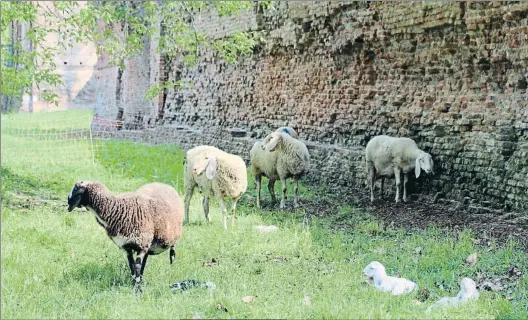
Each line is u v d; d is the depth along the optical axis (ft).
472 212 37.68
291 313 19.08
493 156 37.24
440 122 42.14
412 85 45.50
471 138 39.29
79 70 171.32
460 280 23.67
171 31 50.19
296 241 29.53
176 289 21.97
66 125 117.50
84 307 20.45
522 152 35.22
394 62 46.98
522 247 28.35
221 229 32.65
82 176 51.65
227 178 32.99
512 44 36.42
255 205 42.83
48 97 44.47
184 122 85.30
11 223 32.42
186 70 85.76
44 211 36.50
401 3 44.80
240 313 19.03
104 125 111.45
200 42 49.98
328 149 52.26
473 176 38.96
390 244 29.63
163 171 56.34
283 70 61.98
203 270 24.89
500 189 36.52
